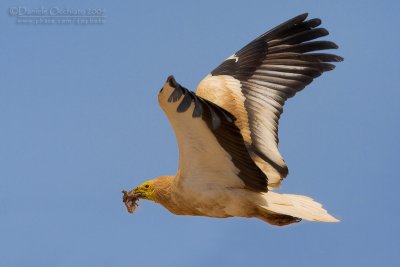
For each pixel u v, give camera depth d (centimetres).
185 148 1293
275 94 1456
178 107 1059
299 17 1495
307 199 1359
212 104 1086
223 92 1441
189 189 1355
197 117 1171
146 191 1464
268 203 1330
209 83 1468
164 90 1055
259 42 1511
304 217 1296
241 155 1264
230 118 1102
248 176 1314
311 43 1478
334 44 1473
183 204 1384
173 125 1234
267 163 1382
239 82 1470
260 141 1398
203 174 1334
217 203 1349
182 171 1347
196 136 1255
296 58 1479
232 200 1341
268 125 1423
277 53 1490
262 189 1327
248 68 1489
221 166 1313
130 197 1470
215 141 1255
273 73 1474
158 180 1459
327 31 1478
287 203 1339
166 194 1441
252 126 1405
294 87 1462
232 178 1331
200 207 1366
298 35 1488
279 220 1352
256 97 1449
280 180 1376
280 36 1499
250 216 1359
